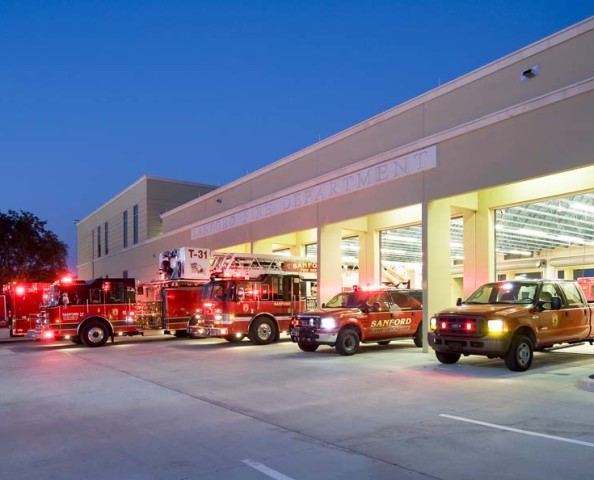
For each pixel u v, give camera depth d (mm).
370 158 19188
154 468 5855
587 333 13609
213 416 8242
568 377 11062
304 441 6754
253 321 19766
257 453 6293
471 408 8375
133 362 15109
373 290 16906
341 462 5891
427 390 9922
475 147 15602
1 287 39219
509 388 9945
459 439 6672
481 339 11836
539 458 5891
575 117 13203
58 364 15117
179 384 11188
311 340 15875
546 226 19031
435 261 16859
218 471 5699
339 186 20578
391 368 12820
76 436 7277
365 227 23422
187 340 22594
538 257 19375
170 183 43656
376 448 6371
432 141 16875
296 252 27609
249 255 23078
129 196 46562
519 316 12031
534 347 12367
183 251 22625
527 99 14766
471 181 15641
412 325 17203
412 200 17500
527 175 14172
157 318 22516
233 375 12227
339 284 21578
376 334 16328
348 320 15672
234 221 27750
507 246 18609
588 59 13461
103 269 52875
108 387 11031
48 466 6035
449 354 13250
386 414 8109
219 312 19672
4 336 27641
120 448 6656
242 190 27906
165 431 7410
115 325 21031
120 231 48500
